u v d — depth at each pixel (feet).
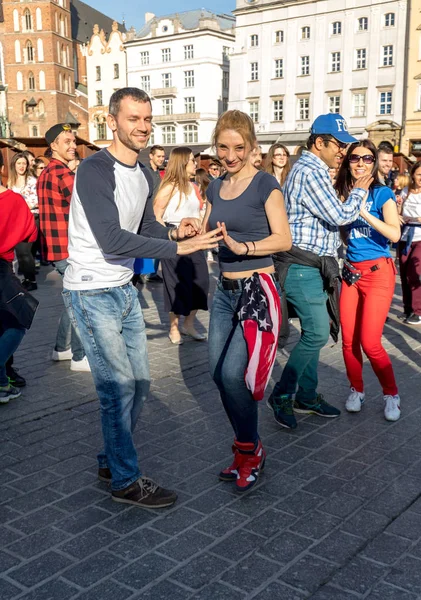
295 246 13.42
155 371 18.88
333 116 13.20
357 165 13.84
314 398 15.30
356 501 11.26
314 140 13.28
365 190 13.35
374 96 152.56
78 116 238.27
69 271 10.90
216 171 44.21
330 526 10.43
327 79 159.43
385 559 9.52
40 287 34.14
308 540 10.03
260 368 10.52
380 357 14.73
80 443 13.84
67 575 9.20
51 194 18.35
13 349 16.10
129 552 9.75
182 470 12.49
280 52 166.30
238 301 10.96
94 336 10.71
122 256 10.74
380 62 150.71
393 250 51.49
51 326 25.05
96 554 9.71
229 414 11.71
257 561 9.49
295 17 161.89
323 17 157.28
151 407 15.89
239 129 10.53
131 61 218.59
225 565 9.40
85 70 262.06
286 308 13.94
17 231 15.03
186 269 21.39
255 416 11.50
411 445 13.61
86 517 10.80
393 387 15.03
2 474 12.39
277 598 8.65
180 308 21.63
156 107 214.69
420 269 24.21
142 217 11.27
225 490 11.69
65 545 9.96
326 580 9.04
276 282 11.21
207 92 202.28
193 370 18.98
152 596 8.71
